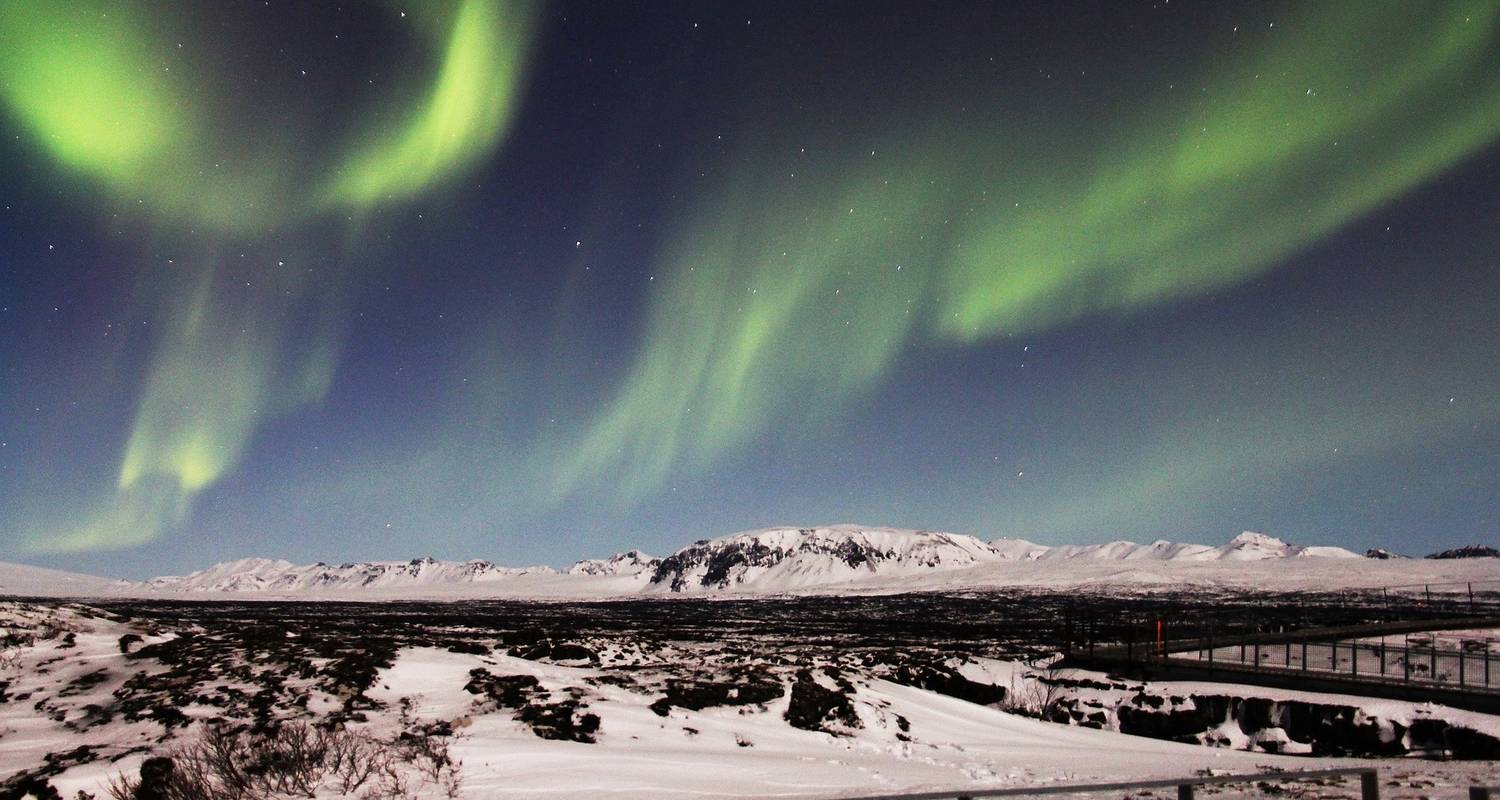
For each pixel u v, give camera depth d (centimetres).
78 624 3278
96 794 1501
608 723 2227
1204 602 14275
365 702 2208
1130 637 3741
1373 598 14038
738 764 1928
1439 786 1622
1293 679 3003
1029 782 1800
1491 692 2534
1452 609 9944
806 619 12094
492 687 2411
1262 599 14812
